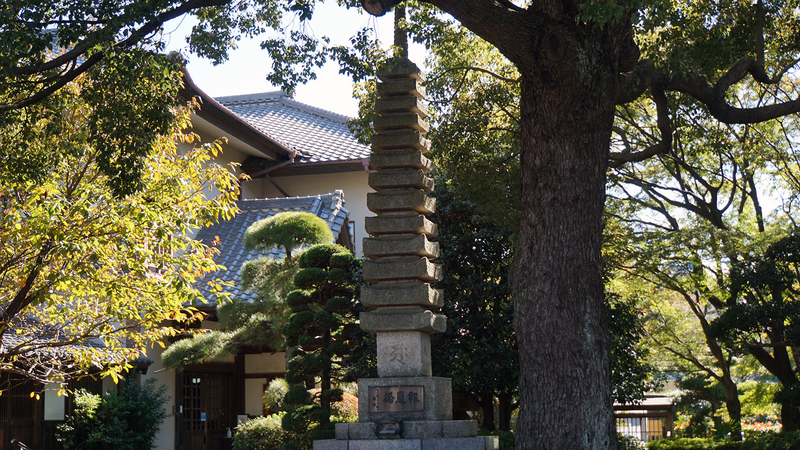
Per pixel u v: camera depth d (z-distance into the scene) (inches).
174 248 319.0
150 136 288.2
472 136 426.9
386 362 312.7
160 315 340.2
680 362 805.2
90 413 432.8
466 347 460.4
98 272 325.4
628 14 275.4
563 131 276.7
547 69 273.1
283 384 496.1
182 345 463.5
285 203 671.1
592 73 273.0
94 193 304.5
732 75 394.0
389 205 322.7
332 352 427.2
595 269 277.6
